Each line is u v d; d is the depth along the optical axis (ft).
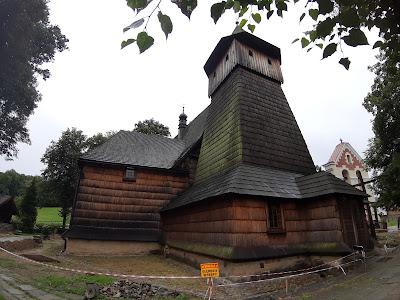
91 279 30.19
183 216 49.19
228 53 59.93
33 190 123.34
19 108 65.72
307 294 26.86
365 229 40.22
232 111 50.57
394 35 9.55
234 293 28.86
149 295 25.84
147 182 62.18
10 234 99.86
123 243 55.72
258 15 11.30
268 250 35.40
